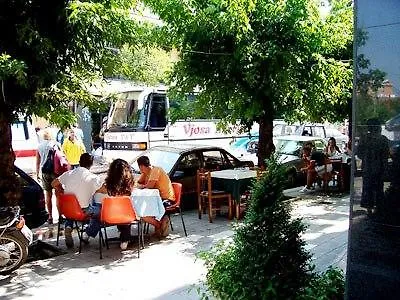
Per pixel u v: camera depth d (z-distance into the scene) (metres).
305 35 10.57
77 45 7.25
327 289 4.25
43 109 6.96
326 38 10.93
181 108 12.11
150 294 6.08
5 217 6.72
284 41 10.61
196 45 10.95
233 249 4.93
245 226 4.59
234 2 9.73
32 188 8.92
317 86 11.26
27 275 6.83
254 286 4.37
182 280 6.57
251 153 18.53
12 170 7.55
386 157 3.46
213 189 10.64
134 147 15.57
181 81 11.48
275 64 10.22
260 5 10.43
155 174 8.77
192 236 8.96
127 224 7.84
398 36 3.39
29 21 6.62
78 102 7.47
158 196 8.03
